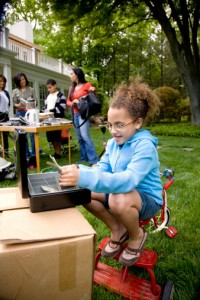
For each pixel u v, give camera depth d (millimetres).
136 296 1171
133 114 1240
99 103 3727
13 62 9328
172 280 1307
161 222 1816
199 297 1207
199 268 1411
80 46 18016
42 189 1184
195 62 10180
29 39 14117
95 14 10445
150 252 1270
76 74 3789
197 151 5215
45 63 12289
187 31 9891
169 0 9734
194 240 1712
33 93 4574
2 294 895
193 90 10180
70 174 1069
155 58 20750
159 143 6453
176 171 3453
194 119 10312
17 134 1064
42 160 4184
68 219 1015
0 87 4293
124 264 1185
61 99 4410
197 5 9703
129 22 11836
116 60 20406
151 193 1268
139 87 1317
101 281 1264
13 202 1125
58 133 4301
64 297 975
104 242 1367
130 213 1118
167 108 14859
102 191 1099
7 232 900
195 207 2211
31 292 922
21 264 879
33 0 10086
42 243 899
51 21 11039
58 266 925
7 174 2898
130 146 1264
